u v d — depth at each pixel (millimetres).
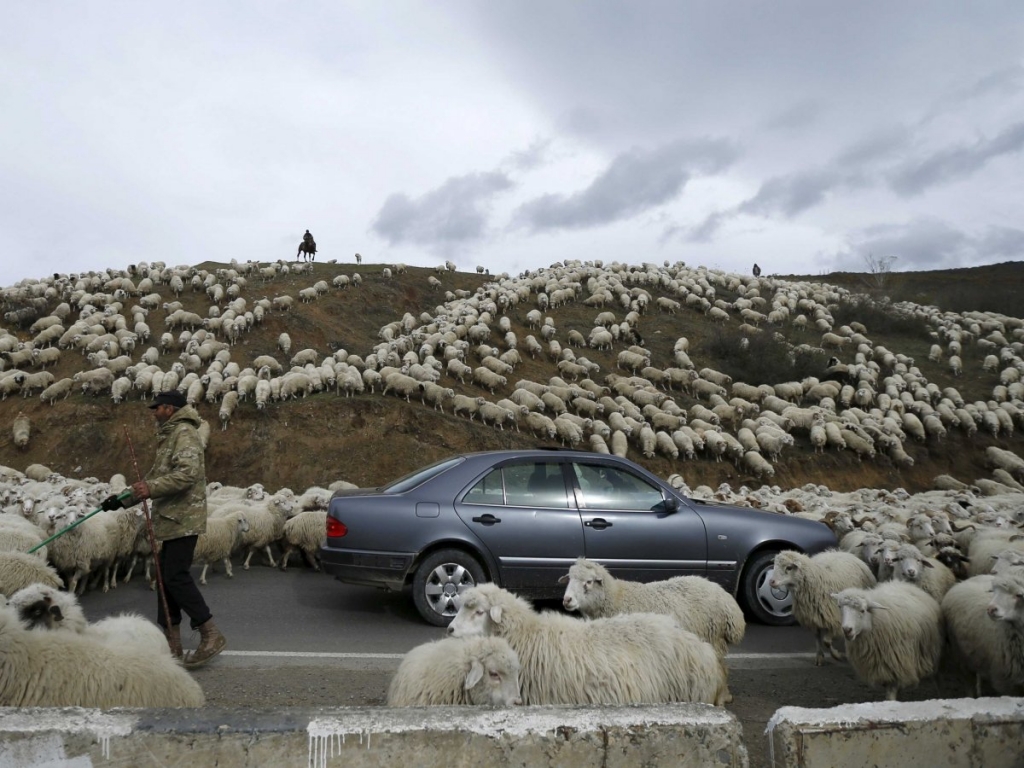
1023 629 4883
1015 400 29172
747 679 6023
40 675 3430
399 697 3889
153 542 5312
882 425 25172
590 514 7418
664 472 21078
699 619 5336
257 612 7730
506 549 7219
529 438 21234
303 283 32312
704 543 7520
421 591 7145
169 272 30312
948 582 7066
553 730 2768
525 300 34656
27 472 17594
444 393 21047
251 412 19406
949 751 3133
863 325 39000
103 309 26938
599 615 5367
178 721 2648
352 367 21547
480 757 2719
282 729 2662
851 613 5254
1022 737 3217
